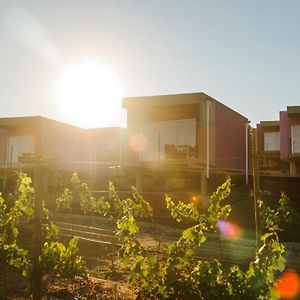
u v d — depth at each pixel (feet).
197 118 83.76
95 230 58.85
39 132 29.32
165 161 80.79
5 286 32.32
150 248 47.78
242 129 99.40
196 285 24.38
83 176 105.60
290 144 85.76
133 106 85.56
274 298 22.88
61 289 33.76
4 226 33.63
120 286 35.35
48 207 79.15
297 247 54.24
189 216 33.55
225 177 84.94
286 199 64.34
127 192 81.05
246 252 46.93
